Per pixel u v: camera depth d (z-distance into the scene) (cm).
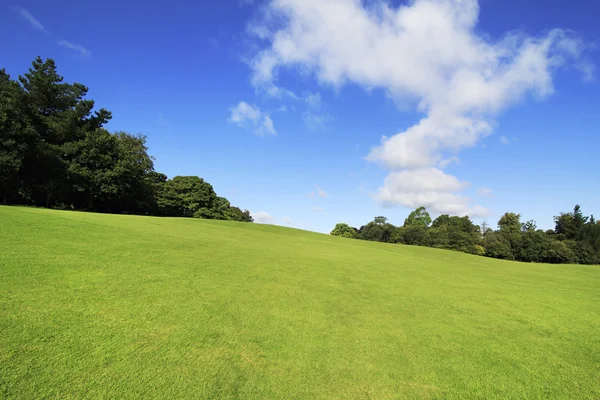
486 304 1217
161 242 1627
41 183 4262
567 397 586
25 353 520
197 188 8144
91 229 1645
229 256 1561
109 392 461
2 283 775
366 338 775
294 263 1636
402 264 2192
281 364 608
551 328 984
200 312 796
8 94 4034
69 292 795
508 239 9050
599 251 8525
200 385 510
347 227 12625
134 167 5316
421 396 555
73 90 5328
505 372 668
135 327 668
